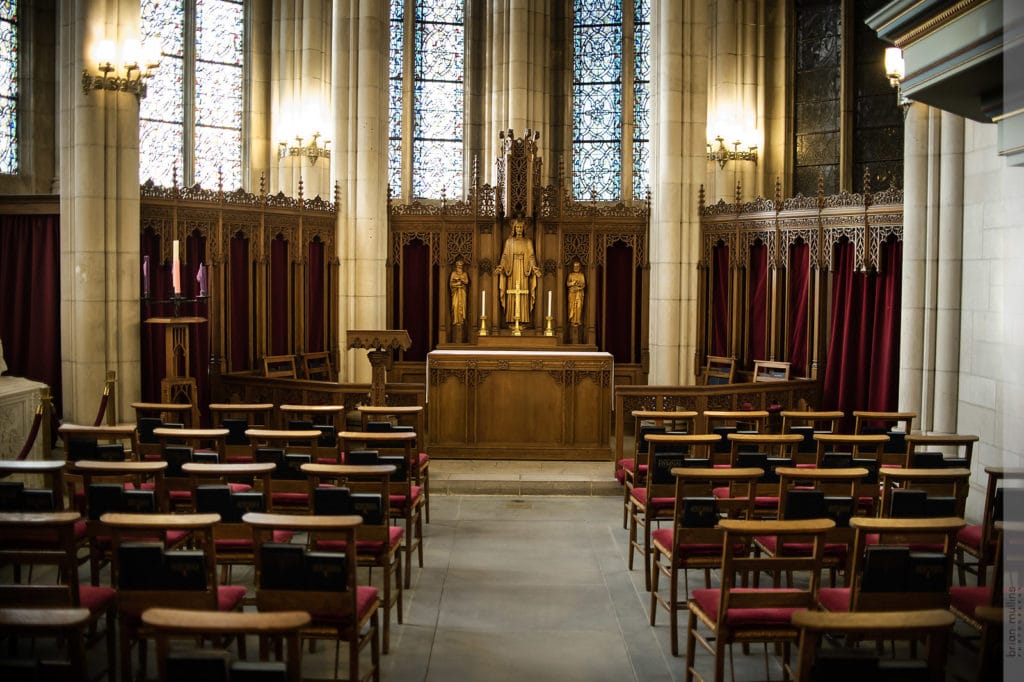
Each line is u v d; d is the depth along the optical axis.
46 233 16.17
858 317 17.16
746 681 7.66
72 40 15.23
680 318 19.94
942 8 7.00
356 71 19.92
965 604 6.98
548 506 13.74
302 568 6.49
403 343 14.48
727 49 22.91
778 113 23.52
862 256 16.69
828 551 8.34
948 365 13.52
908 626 5.14
